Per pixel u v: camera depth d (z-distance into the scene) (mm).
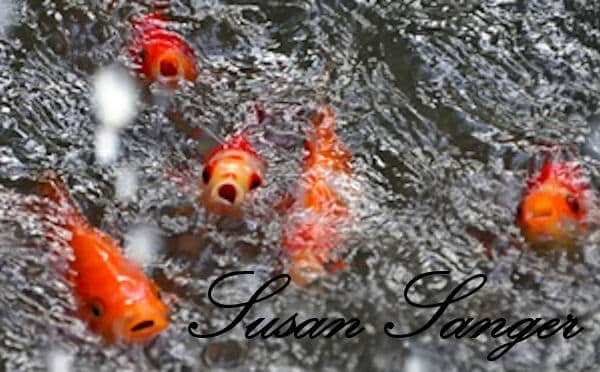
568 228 6801
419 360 6281
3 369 6156
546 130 7602
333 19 8430
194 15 8375
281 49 8211
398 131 7582
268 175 7082
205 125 7555
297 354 6285
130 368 6141
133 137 7473
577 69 8062
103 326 6188
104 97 7734
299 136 7445
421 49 8188
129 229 6863
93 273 6355
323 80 7953
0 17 8320
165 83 7762
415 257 6750
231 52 8164
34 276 6531
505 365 6262
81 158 7340
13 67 8000
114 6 8375
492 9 8523
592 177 7184
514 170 7297
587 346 6348
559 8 8523
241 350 6281
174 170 7266
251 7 8484
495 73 8031
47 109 7684
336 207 6949
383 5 8539
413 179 7223
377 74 8008
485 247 6824
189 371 6172
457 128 7621
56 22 8281
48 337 6270
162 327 6207
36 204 7008
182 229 6859
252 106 7688
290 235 6773
